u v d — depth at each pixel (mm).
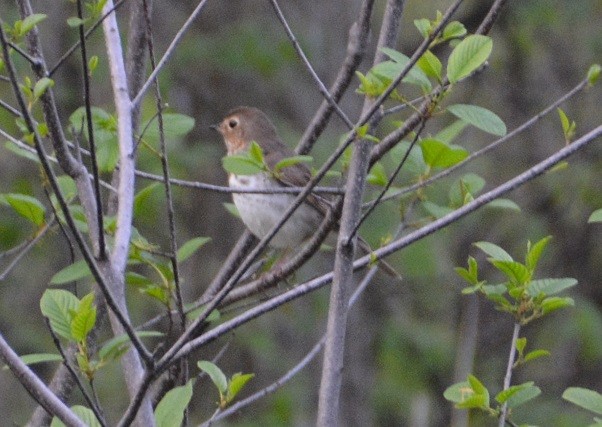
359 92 7074
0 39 5684
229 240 15805
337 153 6309
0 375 15031
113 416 14141
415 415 15734
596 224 19062
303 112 16234
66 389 7750
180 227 15523
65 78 15383
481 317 18141
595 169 19000
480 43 6527
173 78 16141
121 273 6945
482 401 6613
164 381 7422
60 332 6008
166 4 16172
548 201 19016
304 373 15555
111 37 7840
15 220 15070
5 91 14773
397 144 8211
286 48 15711
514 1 18891
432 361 16734
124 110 7602
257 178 10312
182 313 6945
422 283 17047
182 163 15227
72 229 5648
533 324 18188
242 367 15336
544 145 19297
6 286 15391
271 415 15109
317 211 10875
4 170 15414
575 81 19656
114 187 8508
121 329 6836
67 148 7344
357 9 16078
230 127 12266
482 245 7121
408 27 17734
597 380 18469
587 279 19234
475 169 18359
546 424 16891
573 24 19594
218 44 15703
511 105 19641
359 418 16109
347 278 6852
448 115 17922
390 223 13383
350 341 16359
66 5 15617
